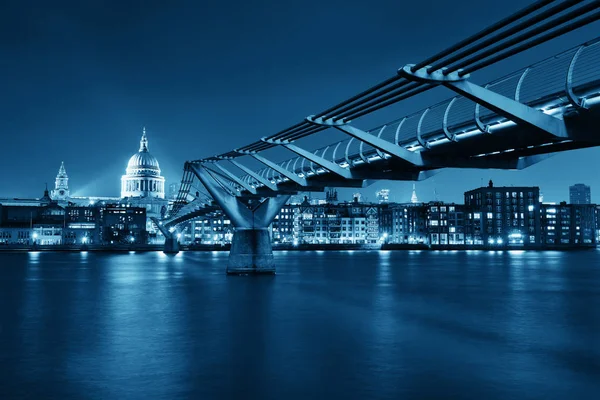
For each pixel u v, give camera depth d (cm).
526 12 1797
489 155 3900
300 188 6244
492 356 2483
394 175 4794
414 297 5056
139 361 2366
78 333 3069
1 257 14438
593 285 6538
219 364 2308
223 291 5425
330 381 2041
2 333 3072
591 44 2491
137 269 9312
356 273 8475
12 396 1862
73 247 19875
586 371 2203
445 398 1841
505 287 6225
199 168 6956
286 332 3103
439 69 2405
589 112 2547
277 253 18075
